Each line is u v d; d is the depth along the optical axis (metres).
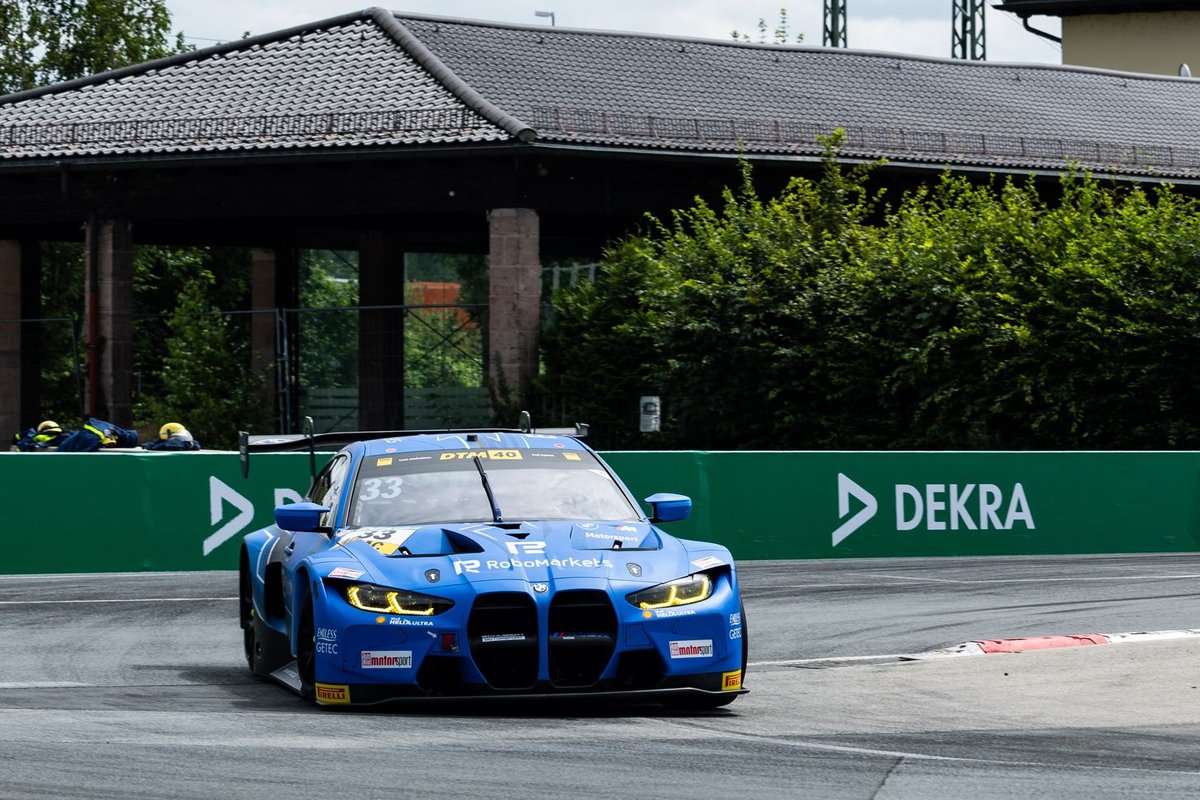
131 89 106.19
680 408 85.12
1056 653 35.12
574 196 93.19
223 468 55.66
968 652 36.06
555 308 92.50
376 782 21.45
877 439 80.75
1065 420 75.38
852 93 113.44
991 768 22.72
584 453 31.80
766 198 99.56
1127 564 56.94
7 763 22.83
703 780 21.70
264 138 95.56
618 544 27.75
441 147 90.00
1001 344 75.56
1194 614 42.56
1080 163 109.38
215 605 45.59
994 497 60.62
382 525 29.08
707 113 102.44
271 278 129.38
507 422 90.88
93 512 54.94
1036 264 79.06
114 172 100.44
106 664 34.69
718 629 26.92
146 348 173.62
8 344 118.94
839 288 82.56
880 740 25.16
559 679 26.05
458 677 26.00
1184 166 114.12
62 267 173.25
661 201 96.38
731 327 83.62
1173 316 74.38
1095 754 23.95
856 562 57.78
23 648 37.19
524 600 26.05
